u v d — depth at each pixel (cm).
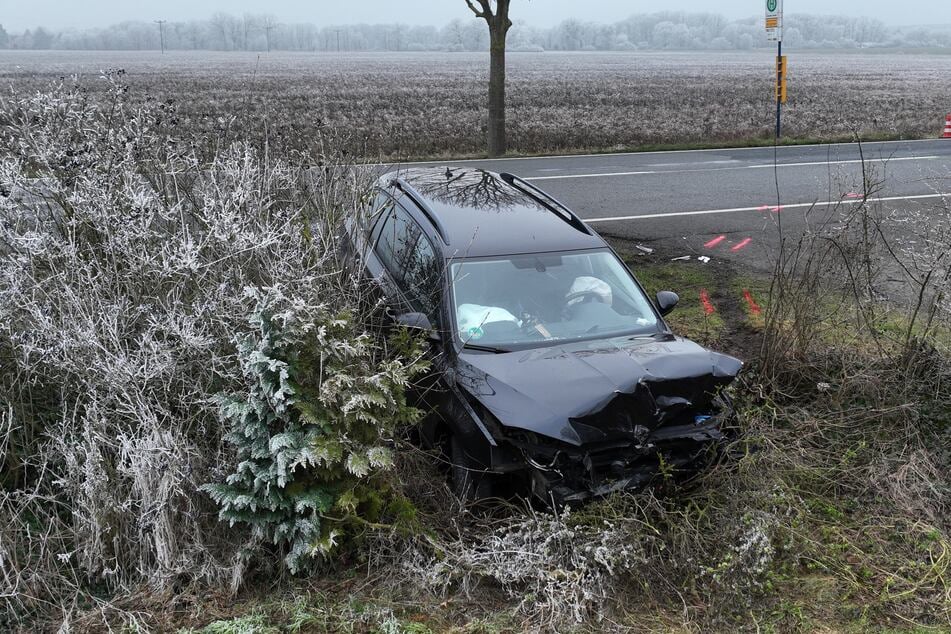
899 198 1370
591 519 451
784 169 1728
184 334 455
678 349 517
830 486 534
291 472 419
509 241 584
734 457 501
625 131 2392
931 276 740
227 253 511
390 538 439
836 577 448
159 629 396
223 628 393
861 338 719
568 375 477
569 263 580
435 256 573
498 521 462
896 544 480
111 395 459
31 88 3444
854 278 698
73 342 449
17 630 395
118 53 18500
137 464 427
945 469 550
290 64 10606
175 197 575
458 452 499
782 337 667
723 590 421
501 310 542
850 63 11519
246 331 490
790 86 5175
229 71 8144
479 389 481
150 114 625
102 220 503
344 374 425
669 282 948
